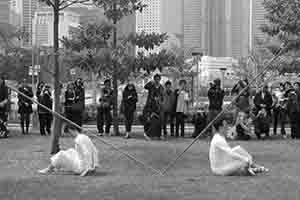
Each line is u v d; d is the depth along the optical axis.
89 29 18.42
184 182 9.25
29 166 11.16
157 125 17.03
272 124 22.19
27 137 17.20
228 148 10.11
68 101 17.50
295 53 20.42
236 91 17.61
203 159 12.34
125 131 19.19
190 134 18.84
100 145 15.15
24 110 18.38
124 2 17.03
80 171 10.06
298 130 17.62
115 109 18.41
